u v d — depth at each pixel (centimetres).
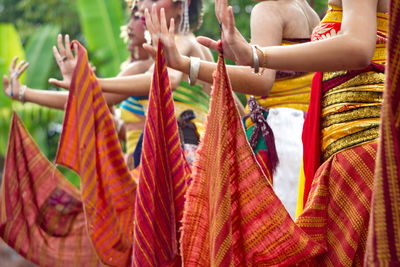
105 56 1842
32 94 916
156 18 597
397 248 409
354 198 543
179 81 833
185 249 550
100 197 784
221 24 524
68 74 827
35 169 866
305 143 585
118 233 782
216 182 536
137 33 947
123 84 795
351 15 514
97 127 789
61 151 796
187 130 866
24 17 2705
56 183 863
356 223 538
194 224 552
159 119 609
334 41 509
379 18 564
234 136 548
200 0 899
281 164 710
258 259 546
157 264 610
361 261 541
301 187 604
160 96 607
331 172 554
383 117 413
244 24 1925
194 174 553
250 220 547
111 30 1848
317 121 573
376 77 559
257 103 728
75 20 2612
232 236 544
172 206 618
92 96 789
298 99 725
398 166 410
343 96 562
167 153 614
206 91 894
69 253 847
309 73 729
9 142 863
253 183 548
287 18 690
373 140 549
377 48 561
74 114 796
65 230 853
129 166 933
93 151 785
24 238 852
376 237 411
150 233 604
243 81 621
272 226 544
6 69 1908
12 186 859
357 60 507
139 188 606
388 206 410
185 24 867
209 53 902
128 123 934
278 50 521
